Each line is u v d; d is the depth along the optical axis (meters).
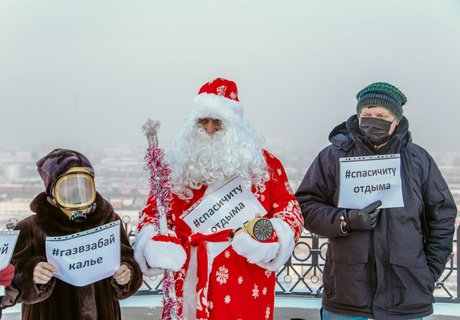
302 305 5.38
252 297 3.32
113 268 3.17
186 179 3.40
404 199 3.61
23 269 3.09
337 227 3.59
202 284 3.27
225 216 3.37
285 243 3.25
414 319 3.59
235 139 3.36
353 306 3.61
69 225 3.20
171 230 3.36
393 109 3.60
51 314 3.19
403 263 3.56
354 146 3.73
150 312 5.27
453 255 5.56
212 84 3.50
